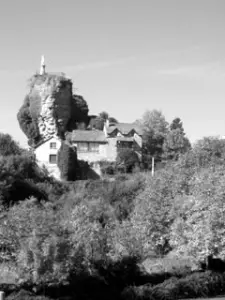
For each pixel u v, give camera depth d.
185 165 69.81
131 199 73.25
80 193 82.12
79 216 35.25
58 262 30.34
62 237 31.22
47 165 105.06
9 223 32.47
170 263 41.94
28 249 30.44
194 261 42.25
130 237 37.34
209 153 74.25
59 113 123.75
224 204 37.47
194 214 37.81
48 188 84.81
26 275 30.56
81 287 32.81
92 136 113.06
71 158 104.81
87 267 32.78
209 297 35.78
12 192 76.06
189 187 43.41
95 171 108.38
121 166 108.50
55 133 122.62
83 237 32.84
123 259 36.22
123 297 33.19
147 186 49.00
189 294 35.34
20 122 126.38
